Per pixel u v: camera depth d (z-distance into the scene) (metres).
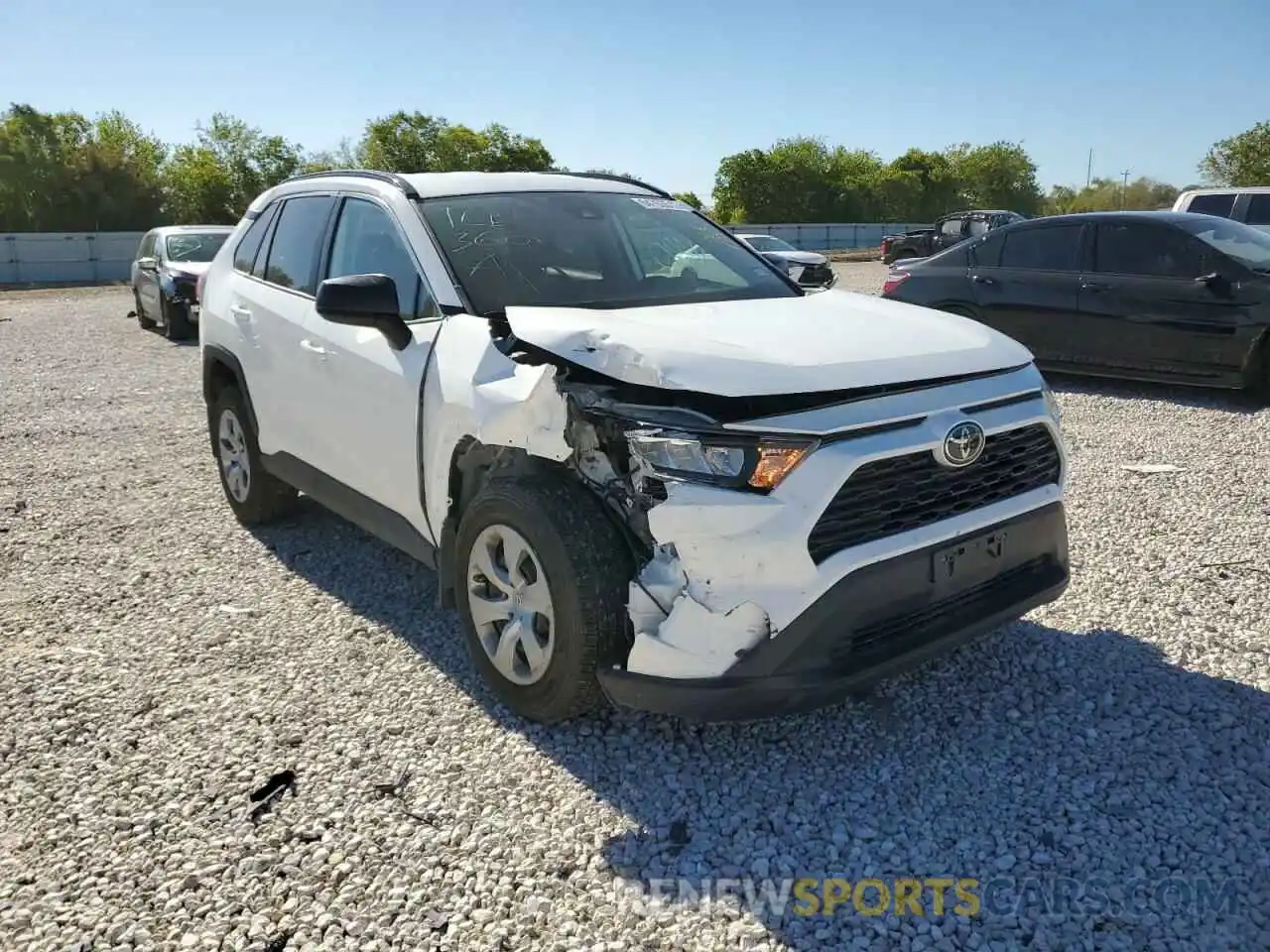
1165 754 3.10
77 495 6.29
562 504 3.04
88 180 47.00
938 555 2.95
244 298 5.06
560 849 2.74
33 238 34.75
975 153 70.12
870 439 2.79
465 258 3.83
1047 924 2.41
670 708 2.86
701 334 3.13
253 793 3.02
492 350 3.35
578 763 3.14
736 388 2.75
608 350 2.95
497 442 3.18
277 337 4.66
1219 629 3.96
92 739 3.36
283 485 5.34
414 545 3.89
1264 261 8.12
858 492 2.79
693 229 4.58
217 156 52.19
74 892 2.61
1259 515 5.30
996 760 3.10
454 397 3.39
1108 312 8.60
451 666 3.81
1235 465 6.27
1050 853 2.66
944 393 3.02
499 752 3.21
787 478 2.71
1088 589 4.38
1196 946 2.33
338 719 3.45
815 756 3.14
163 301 14.49
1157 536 5.02
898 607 2.89
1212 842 2.68
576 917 2.48
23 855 2.77
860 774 3.04
